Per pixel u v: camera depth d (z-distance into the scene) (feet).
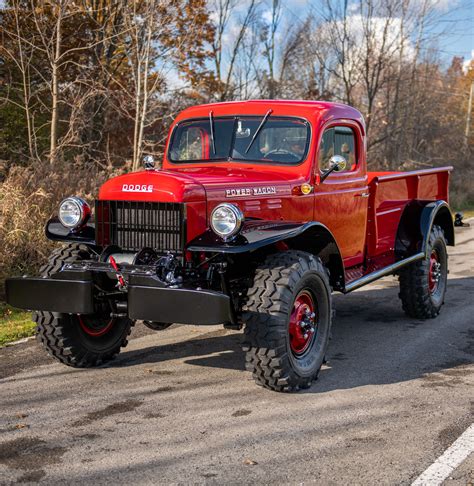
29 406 14.39
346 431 13.05
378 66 72.33
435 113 98.48
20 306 15.49
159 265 14.44
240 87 73.51
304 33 85.30
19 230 26.48
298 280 15.05
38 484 10.79
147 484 10.82
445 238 25.49
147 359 18.15
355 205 19.80
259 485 10.80
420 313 22.72
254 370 14.96
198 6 49.70
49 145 51.80
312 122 18.08
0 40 50.44
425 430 13.10
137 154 46.98
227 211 14.17
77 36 53.93
